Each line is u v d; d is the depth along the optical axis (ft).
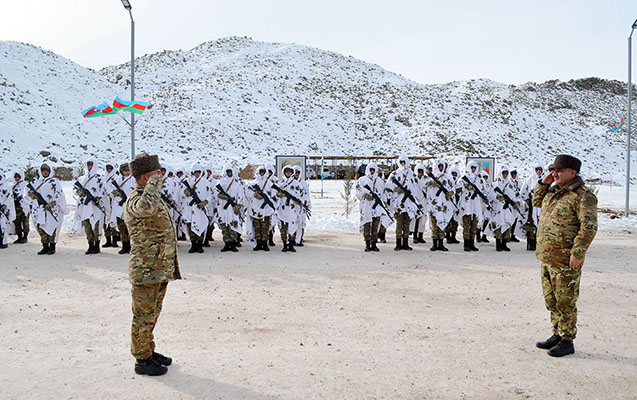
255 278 30.55
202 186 40.52
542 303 25.21
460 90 356.59
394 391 15.16
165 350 18.44
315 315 22.91
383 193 41.86
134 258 15.89
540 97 371.76
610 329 21.24
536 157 249.55
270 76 311.68
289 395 14.85
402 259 37.29
